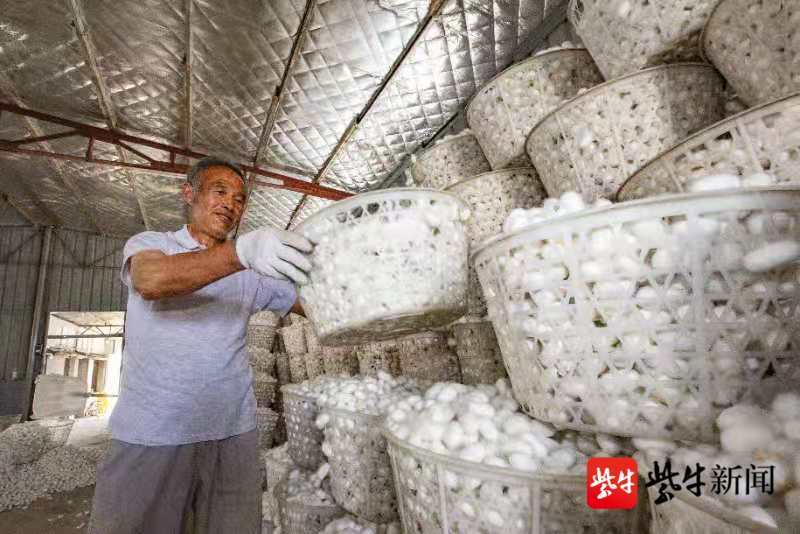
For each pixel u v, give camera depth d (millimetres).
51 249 6211
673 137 759
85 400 6629
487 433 685
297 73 2350
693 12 705
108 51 2254
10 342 5887
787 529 317
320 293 696
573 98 801
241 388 1040
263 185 3564
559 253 519
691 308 434
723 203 416
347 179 3645
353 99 2580
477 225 1120
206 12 1966
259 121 2838
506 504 565
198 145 3150
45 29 2111
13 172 4191
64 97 2688
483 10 1877
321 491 1434
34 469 2848
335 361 2111
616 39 837
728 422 398
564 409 539
